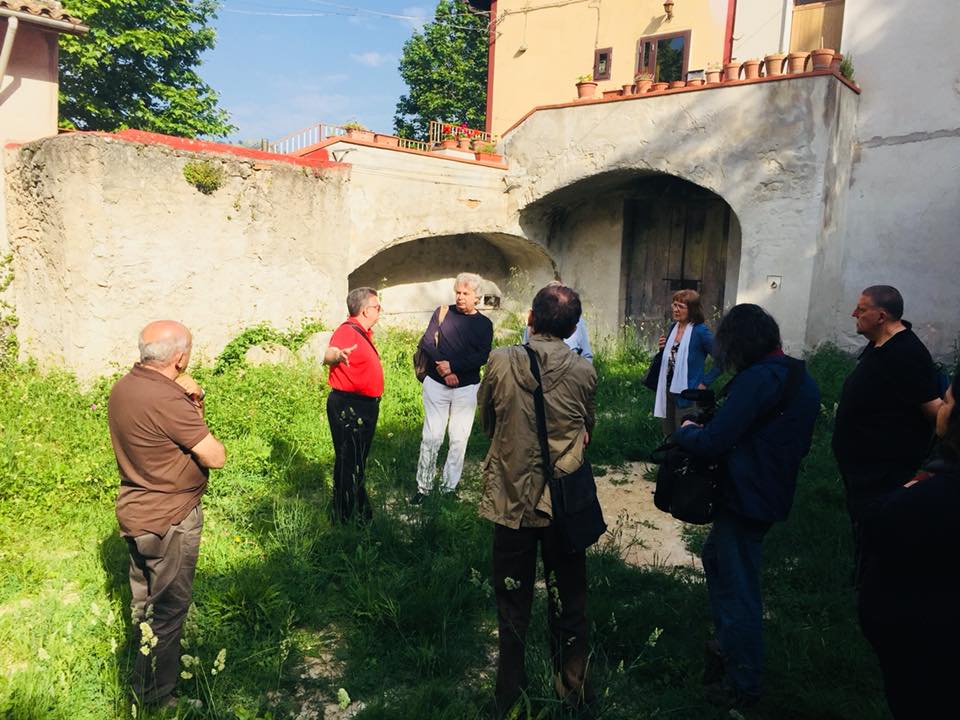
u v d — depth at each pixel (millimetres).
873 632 2117
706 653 3256
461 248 13586
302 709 3102
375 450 6703
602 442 7410
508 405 2865
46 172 7508
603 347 12172
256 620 3707
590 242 13508
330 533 4633
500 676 2939
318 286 9109
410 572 4191
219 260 8125
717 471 3049
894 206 10141
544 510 2846
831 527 4949
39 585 4031
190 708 2867
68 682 3129
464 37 25125
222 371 8117
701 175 10578
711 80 10828
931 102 9758
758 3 11641
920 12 9773
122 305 7453
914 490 2045
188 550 2998
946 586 1990
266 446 6324
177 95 19250
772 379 2967
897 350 3658
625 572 4375
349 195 9555
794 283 9789
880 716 2979
